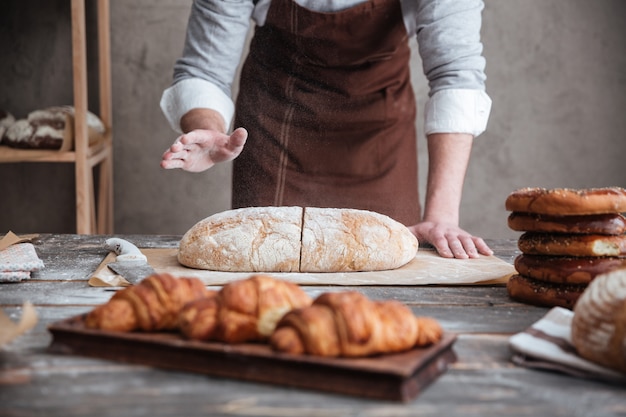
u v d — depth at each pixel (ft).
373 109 7.22
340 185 7.36
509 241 5.58
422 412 2.27
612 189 3.56
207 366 2.55
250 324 2.59
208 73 6.75
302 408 2.27
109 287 3.91
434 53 6.25
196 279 2.87
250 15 6.91
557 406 2.34
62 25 10.48
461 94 6.05
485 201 11.41
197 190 11.07
